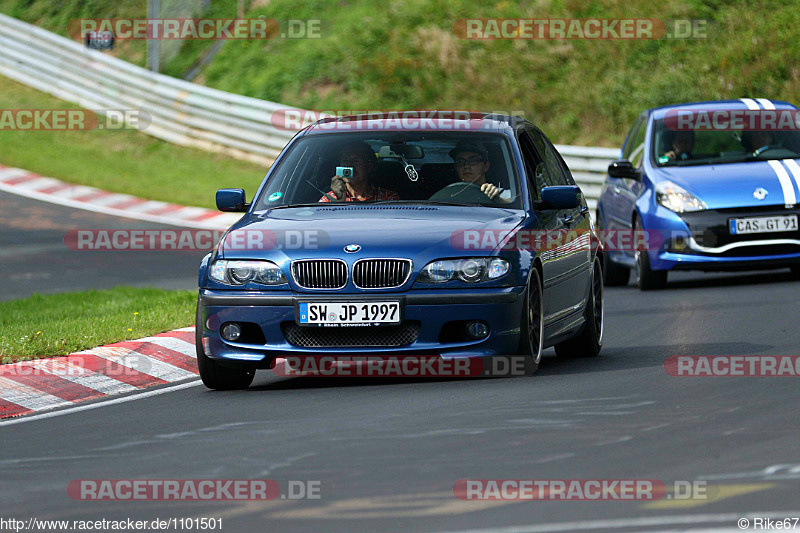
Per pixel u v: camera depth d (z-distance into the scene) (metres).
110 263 63.12
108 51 115.81
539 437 21.83
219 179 90.88
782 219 48.34
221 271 29.11
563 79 99.00
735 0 100.88
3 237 72.12
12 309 48.88
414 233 28.62
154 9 105.38
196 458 21.48
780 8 98.88
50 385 30.72
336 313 28.02
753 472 18.73
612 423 22.88
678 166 51.12
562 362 32.72
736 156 51.19
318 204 31.02
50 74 108.81
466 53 103.62
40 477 20.61
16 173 91.50
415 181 31.23
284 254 28.62
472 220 29.38
